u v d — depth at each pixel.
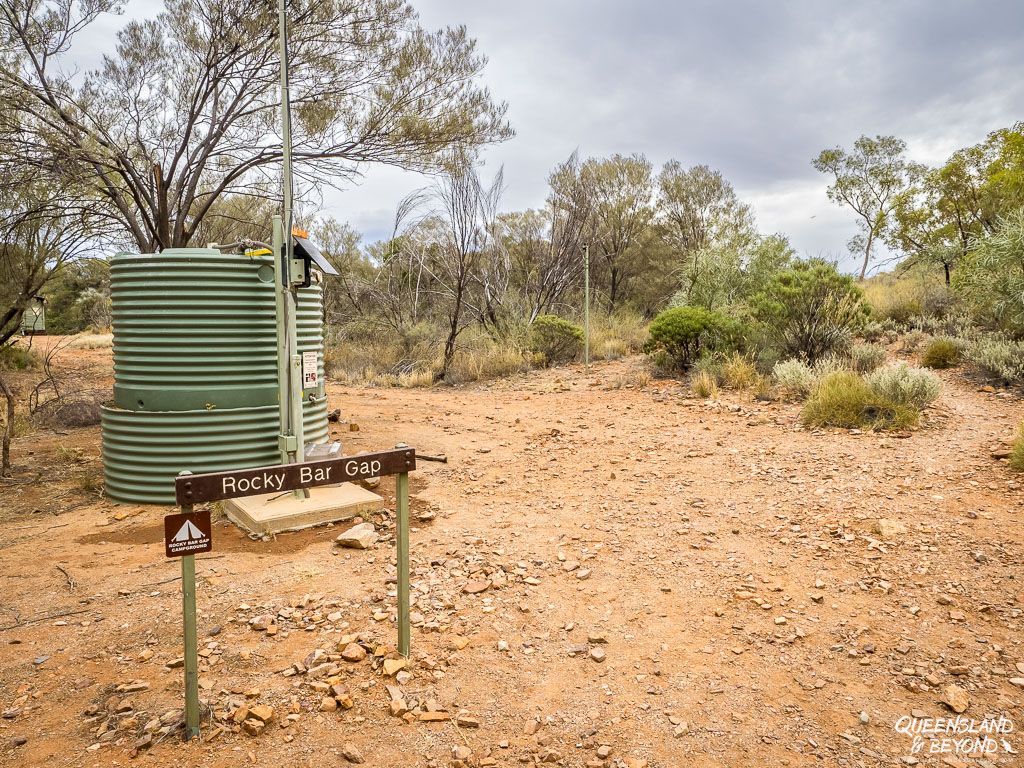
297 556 5.12
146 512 6.21
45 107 10.91
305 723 3.08
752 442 8.34
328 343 20.53
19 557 5.15
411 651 3.69
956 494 6.05
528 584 4.61
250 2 11.32
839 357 12.05
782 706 3.25
